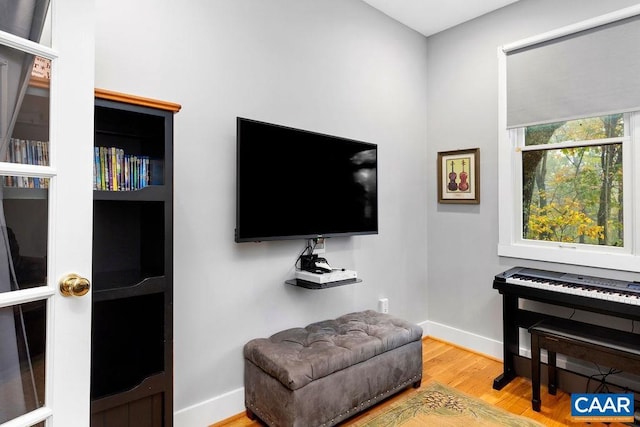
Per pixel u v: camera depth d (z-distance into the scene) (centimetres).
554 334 210
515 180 282
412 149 324
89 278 112
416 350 237
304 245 245
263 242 223
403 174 316
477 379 255
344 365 193
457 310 317
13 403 100
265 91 223
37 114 104
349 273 235
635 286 213
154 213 160
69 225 108
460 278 314
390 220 306
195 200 193
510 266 283
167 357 150
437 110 329
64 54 107
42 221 105
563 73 252
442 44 325
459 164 312
